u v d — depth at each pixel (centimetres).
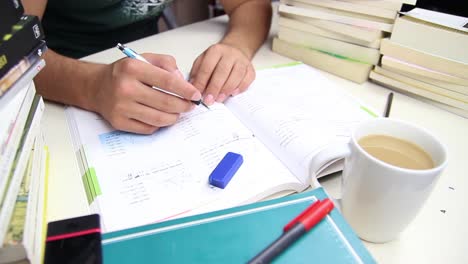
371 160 33
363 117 55
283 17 77
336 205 40
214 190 43
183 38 88
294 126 52
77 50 103
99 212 40
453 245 38
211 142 51
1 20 35
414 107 62
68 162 48
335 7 67
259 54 81
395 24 61
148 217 39
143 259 32
